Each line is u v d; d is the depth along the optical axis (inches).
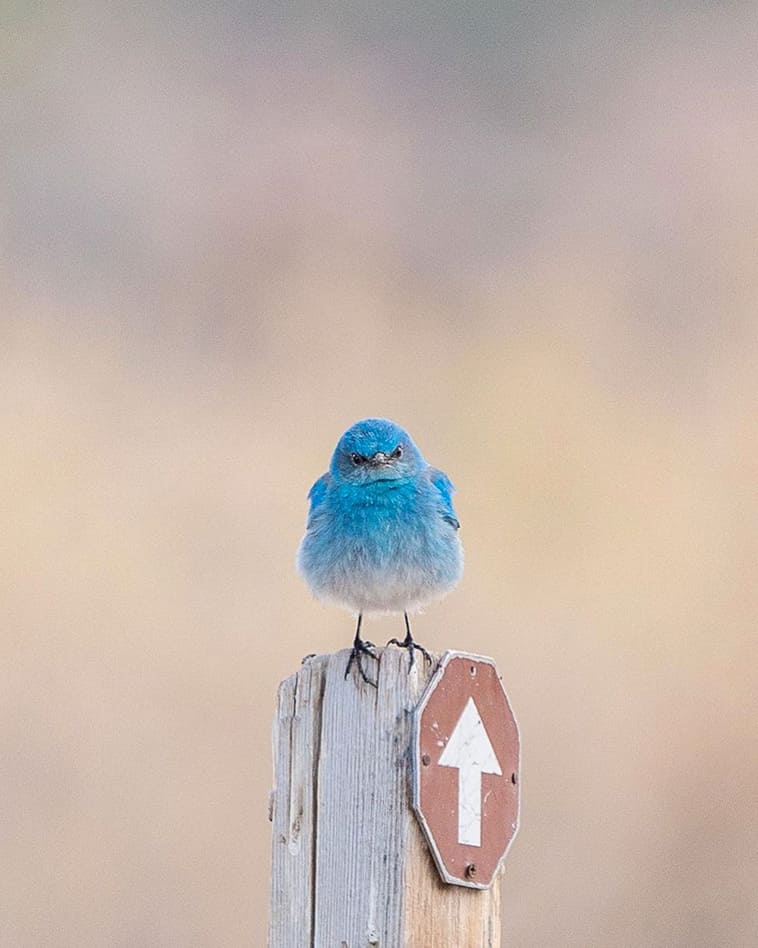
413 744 314.3
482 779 321.1
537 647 797.9
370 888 315.3
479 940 318.0
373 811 316.8
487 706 324.2
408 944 311.0
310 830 324.5
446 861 313.7
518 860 673.0
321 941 319.9
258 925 629.0
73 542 845.8
